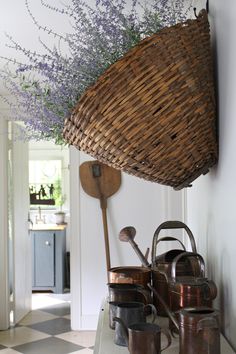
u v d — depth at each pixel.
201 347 0.99
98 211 3.73
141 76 1.05
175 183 1.30
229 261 1.20
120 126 1.08
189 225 2.52
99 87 1.06
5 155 4.05
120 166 1.19
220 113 1.28
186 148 1.15
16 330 3.91
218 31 1.31
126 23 1.18
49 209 5.96
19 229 4.25
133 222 3.70
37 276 5.44
